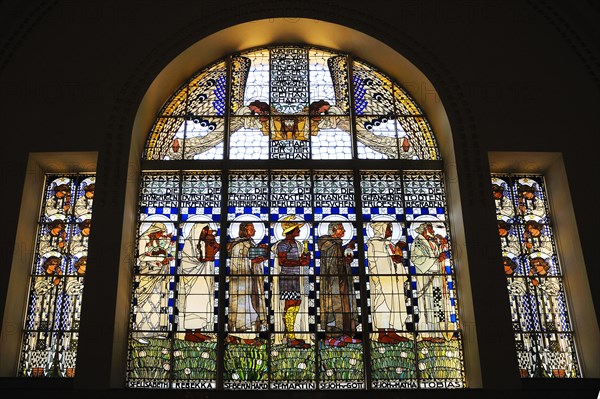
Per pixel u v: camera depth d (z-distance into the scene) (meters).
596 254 8.63
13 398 7.80
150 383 8.42
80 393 7.79
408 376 8.52
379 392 7.87
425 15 9.80
